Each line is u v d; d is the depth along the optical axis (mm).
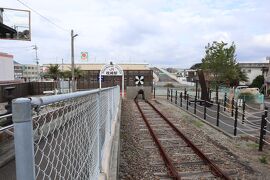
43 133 1394
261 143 7637
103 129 4461
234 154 7172
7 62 23859
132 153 7426
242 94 21984
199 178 5559
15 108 1033
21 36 17422
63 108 1737
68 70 46469
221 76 24688
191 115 14797
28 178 1077
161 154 7277
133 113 15961
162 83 60469
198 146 8117
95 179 2934
